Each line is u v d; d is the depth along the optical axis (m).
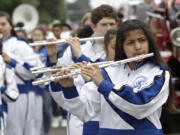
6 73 12.80
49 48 9.52
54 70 7.13
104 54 9.64
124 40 6.87
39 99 14.23
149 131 6.64
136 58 6.76
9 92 12.86
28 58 13.83
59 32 19.00
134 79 6.87
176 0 17.38
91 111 7.10
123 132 6.69
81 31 10.77
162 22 17.23
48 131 17.27
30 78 13.88
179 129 17.05
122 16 22.33
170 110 7.29
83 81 8.78
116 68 7.07
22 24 19.34
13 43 13.97
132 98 6.42
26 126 13.84
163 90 6.62
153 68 6.90
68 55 9.46
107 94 6.56
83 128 8.41
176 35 16.48
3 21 13.99
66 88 6.84
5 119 12.84
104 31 9.95
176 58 16.83
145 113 6.55
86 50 9.76
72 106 6.88
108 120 6.83
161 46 17.16
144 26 6.87
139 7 19.89
